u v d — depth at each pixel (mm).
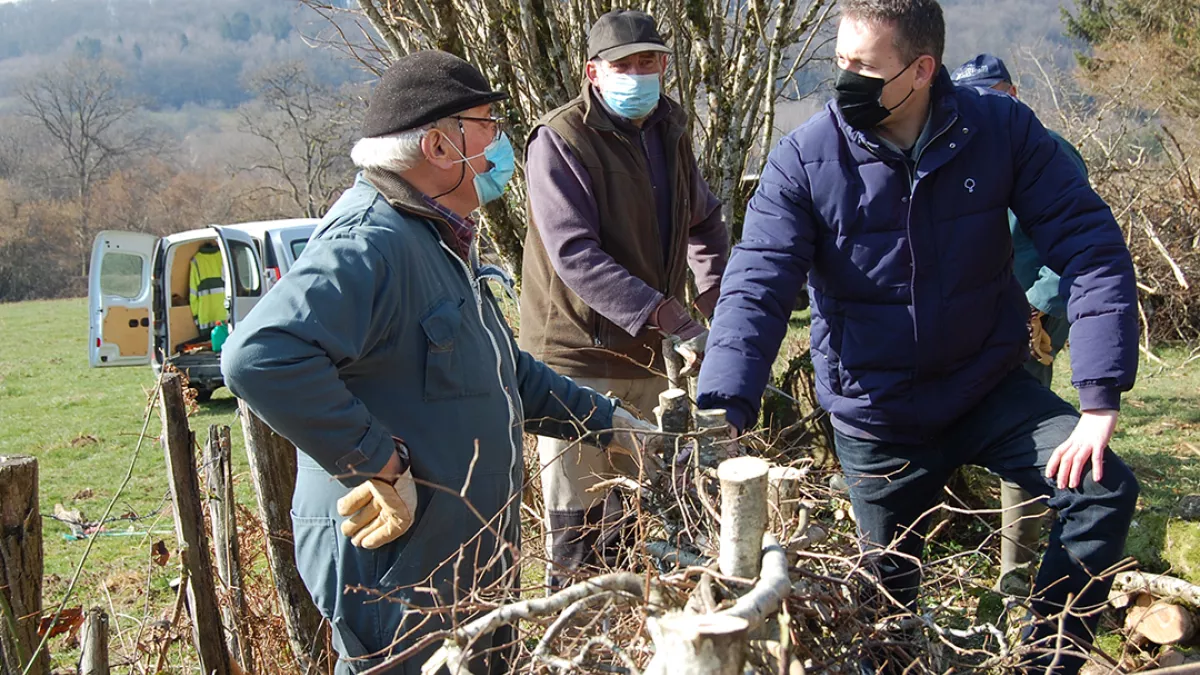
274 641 3135
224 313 12484
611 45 3080
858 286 2492
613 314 3061
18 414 12023
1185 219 10203
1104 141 12539
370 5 4184
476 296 2227
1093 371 2203
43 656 2199
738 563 1501
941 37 2295
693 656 1223
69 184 49469
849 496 2709
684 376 3125
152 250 12734
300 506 2172
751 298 2439
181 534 2596
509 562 2240
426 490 2072
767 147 4727
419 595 2086
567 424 2508
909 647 1896
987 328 2484
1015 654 1884
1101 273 2262
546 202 3152
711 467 2098
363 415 1918
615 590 1526
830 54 5172
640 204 3275
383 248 1998
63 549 5844
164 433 2564
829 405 2678
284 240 11297
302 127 34375
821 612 1720
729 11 4691
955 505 4184
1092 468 2209
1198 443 6109
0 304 39031
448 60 2152
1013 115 2420
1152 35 18672
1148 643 3268
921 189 2391
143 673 2947
